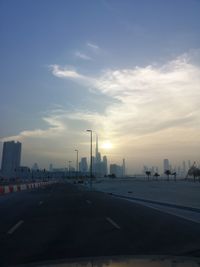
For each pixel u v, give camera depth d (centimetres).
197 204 2528
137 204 2602
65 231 1342
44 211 2081
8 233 1301
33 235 1257
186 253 950
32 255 931
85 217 1775
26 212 2028
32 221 1633
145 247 1032
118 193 4359
